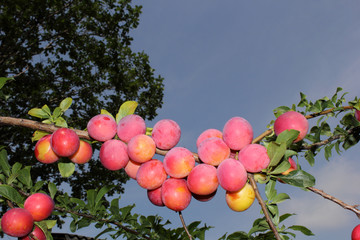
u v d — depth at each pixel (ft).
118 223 8.08
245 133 5.34
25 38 26.22
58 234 19.34
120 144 6.15
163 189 5.63
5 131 24.49
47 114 7.38
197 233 7.32
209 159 5.34
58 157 7.02
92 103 29.68
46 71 28.40
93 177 28.73
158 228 8.06
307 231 5.72
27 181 7.40
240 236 6.07
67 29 27.78
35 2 25.05
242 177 4.97
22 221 5.83
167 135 5.84
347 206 4.99
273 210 5.58
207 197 5.72
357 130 7.89
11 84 25.25
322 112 7.38
